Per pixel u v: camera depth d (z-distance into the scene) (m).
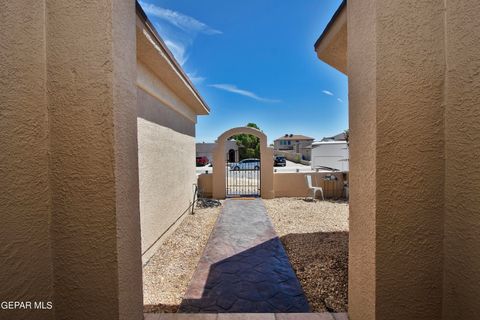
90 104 1.23
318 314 1.87
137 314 1.54
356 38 1.52
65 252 1.26
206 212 7.85
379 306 1.30
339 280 3.38
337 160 14.94
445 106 1.25
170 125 5.63
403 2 1.27
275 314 1.88
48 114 1.23
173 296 3.16
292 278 3.51
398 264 1.30
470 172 1.14
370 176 1.35
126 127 1.39
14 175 1.08
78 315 1.28
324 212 7.72
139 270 1.58
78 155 1.24
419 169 1.27
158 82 4.70
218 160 10.27
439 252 1.29
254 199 9.87
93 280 1.27
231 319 1.83
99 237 1.26
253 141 38.00
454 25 1.20
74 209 1.25
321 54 3.55
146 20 2.90
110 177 1.25
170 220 5.55
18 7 1.11
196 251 4.71
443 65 1.26
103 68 1.23
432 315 1.30
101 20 1.23
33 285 1.16
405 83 1.27
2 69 1.05
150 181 4.38
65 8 1.23
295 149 50.47
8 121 1.07
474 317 1.13
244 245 4.84
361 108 1.46
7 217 1.05
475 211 1.12
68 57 1.23
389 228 1.29
